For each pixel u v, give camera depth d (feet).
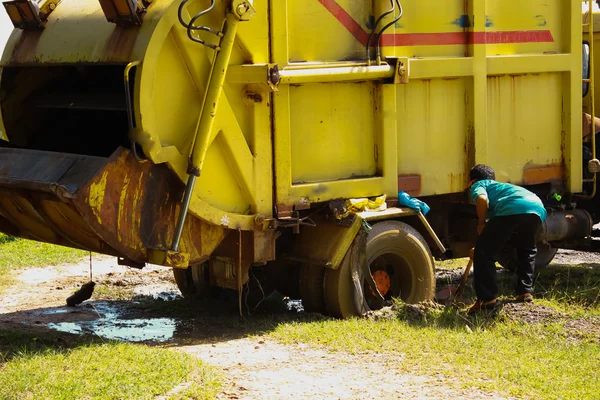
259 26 31.04
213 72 29.60
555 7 39.75
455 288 38.99
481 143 37.42
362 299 33.78
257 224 31.50
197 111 29.96
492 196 34.55
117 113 34.58
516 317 33.27
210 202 30.73
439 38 36.04
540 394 24.80
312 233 33.99
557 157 40.47
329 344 29.81
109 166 28.12
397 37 34.81
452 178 37.01
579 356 28.66
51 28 32.37
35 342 28.96
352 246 33.37
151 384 24.56
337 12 33.19
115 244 28.55
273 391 24.93
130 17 28.86
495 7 37.68
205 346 29.99
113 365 26.09
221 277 33.01
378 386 25.49
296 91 32.42
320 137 33.22
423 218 35.35
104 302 38.04
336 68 32.68
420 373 26.68
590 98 41.29
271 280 35.81
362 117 34.32
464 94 37.11
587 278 40.14
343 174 33.94
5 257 46.44
